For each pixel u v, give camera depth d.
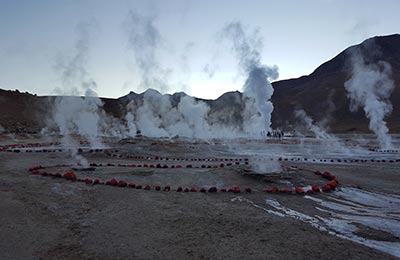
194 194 10.42
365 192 11.24
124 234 6.69
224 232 6.80
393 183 12.95
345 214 8.55
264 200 9.75
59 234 6.70
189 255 5.67
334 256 5.68
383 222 7.86
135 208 8.59
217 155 24.56
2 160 18.16
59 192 10.16
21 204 8.66
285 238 6.49
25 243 6.20
